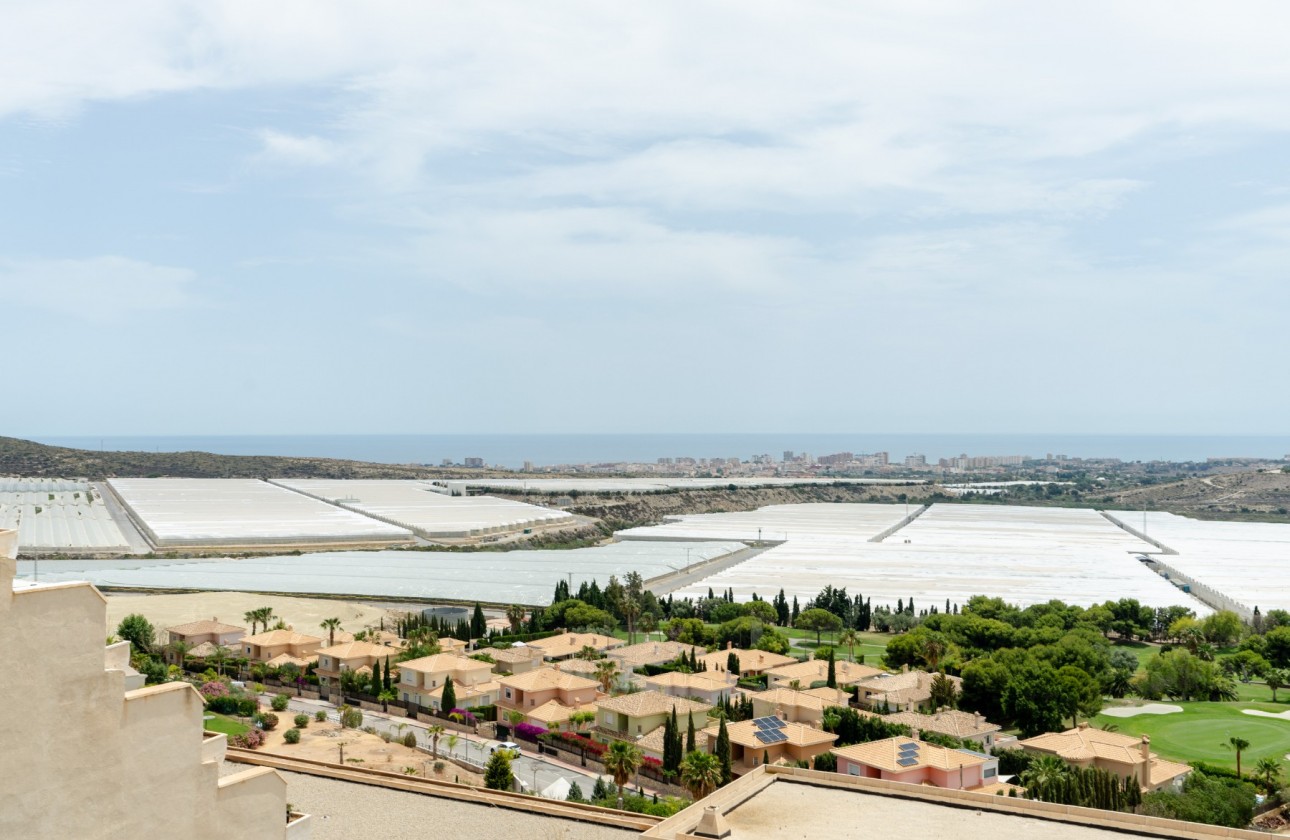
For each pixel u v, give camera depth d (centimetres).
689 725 9762
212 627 15362
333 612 18538
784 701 11494
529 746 10912
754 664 14375
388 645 14475
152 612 17225
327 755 9919
